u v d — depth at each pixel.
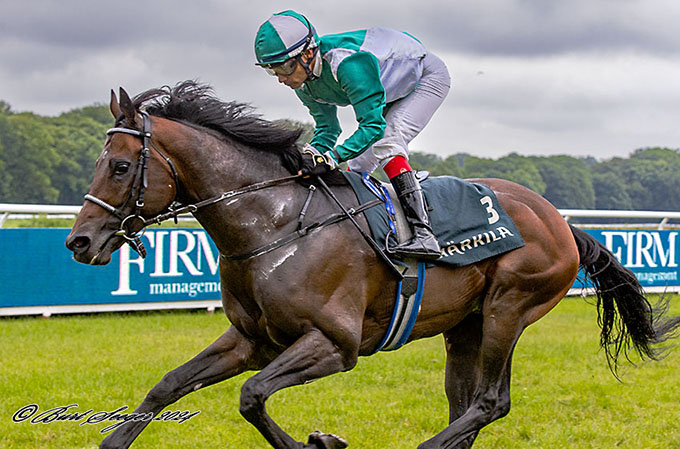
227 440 5.04
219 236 3.74
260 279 3.66
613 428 5.34
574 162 44.12
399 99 4.26
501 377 4.38
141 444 4.98
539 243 4.41
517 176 40.78
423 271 4.06
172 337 8.48
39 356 7.41
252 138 3.81
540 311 4.50
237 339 3.88
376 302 3.96
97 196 3.47
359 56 3.84
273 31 3.82
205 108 3.80
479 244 4.23
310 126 4.07
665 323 4.91
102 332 8.67
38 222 10.80
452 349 4.65
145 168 3.54
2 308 9.20
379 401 6.05
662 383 6.69
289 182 3.85
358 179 4.09
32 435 5.05
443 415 5.65
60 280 9.47
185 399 6.05
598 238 11.79
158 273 9.97
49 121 45.44
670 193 46.09
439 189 4.29
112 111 3.67
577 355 7.86
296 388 6.43
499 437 5.20
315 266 3.68
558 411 5.81
